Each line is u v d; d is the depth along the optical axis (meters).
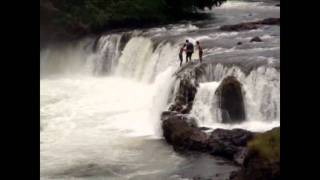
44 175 23.75
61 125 32.19
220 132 26.66
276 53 35.44
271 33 44.97
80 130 31.12
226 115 29.95
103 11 55.31
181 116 29.30
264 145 19.58
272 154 18.98
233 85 30.02
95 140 29.08
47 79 47.47
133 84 43.06
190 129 27.53
